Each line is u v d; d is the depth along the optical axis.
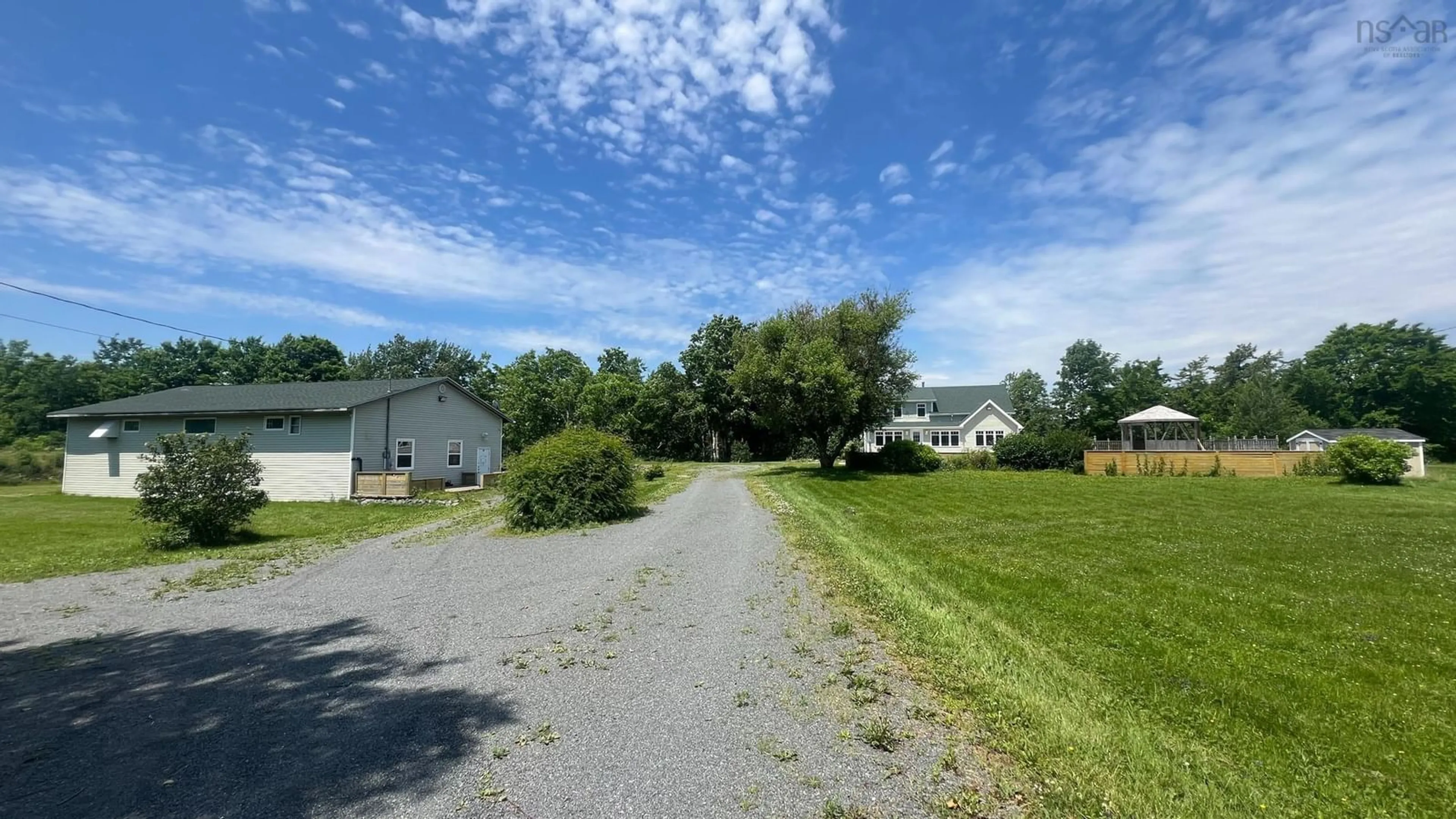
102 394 53.41
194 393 26.58
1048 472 30.22
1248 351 61.66
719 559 8.95
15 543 12.38
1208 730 3.80
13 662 5.11
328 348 61.31
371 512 17.91
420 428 25.98
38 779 3.12
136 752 3.42
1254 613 6.39
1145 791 2.85
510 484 13.20
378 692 4.25
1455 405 50.09
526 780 3.02
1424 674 4.74
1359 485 22.39
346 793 2.92
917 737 3.41
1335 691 4.40
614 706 3.93
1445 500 17.69
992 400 52.50
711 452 53.44
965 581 7.85
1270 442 31.89
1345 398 55.56
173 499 11.55
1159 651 5.23
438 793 2.91
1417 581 7.82
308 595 7.52
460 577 8.29
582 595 7.00
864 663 4.62
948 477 26.39
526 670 4.64
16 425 48.66
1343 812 2.93
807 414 26.66
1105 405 57.50
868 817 2.65
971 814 2.66
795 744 3.35
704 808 2.74
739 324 52.62
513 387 47.16
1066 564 8.92
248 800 2.88
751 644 5.12
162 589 8.09
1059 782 2.90
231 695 4.28
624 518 13.86
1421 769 3.35
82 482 24.56
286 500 22.17
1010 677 4.30
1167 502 16.97
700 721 3.67
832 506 16.33
